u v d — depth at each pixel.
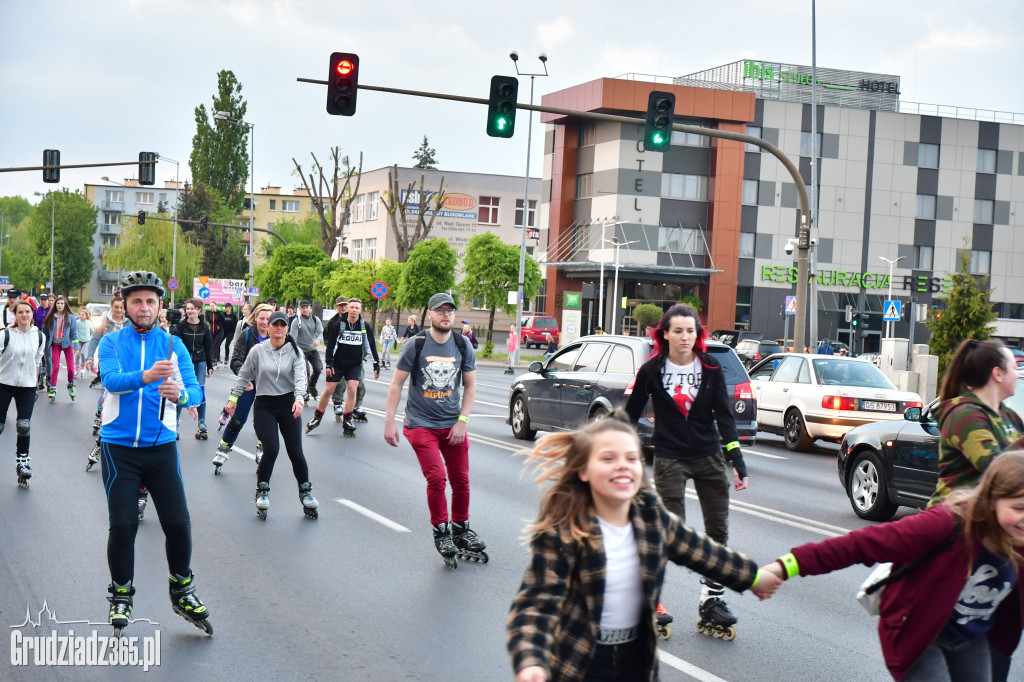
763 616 6.86
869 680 5.50
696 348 6.36
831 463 16.19
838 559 3.65
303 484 9.76
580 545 3.15
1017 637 3.98
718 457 6.34
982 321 29.91
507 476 12.80
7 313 15.69
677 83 67.62
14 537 8.41
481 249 52.41
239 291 65.50
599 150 65.94
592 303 66.19
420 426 8.08
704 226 65.50
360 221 91.56
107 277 146.12
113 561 5.80
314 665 5.54
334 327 16.69
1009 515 3.63
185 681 5.24
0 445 13.91
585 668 3.16
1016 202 69.94
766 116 65.88
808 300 66.81
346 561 8.00
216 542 8.55
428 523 9.60
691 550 3.40
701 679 5.46
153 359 5.95
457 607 6.76
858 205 67.50
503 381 34.81
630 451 3.17
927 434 10.16
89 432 15.58
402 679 5.34
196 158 108.81
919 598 3.78
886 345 27.95
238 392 9.62
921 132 68.31
